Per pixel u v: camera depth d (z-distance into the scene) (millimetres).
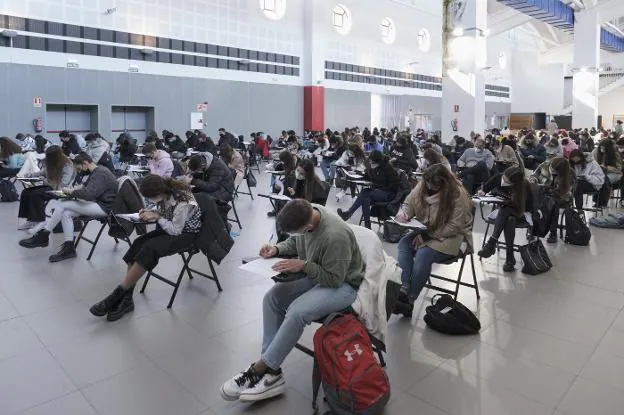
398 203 5934
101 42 14516
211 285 4250
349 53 22266
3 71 12727
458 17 14562
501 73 33312
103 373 2803
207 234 3826
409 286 3580
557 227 6004
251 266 2738
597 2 19750
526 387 2666
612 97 34094
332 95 21656
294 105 20578
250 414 2432
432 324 3381
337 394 2264
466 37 14453
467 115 14695
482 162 8273
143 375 2787
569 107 33406
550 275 4621
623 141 9883
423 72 26875
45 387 2652
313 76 20609
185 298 3949
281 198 5441
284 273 2572
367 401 2246
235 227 6684
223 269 4703
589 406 2486
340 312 2539
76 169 5254
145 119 16484
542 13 18062
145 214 3738
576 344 3178
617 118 34031
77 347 3111
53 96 13703
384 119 24812
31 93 13273
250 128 18984
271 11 19281
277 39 19547
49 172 5367
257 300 3924
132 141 11312
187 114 16969
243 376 2527
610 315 3654
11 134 13039
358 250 2652
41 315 3600
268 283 4316
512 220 4680
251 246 5641
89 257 4977
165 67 16156
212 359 2971
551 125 16234
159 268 4711
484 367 2879
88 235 5996
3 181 8523
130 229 4582
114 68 14898
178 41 16406
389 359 2971
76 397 2562
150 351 3064
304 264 2473
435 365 2900
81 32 14062
